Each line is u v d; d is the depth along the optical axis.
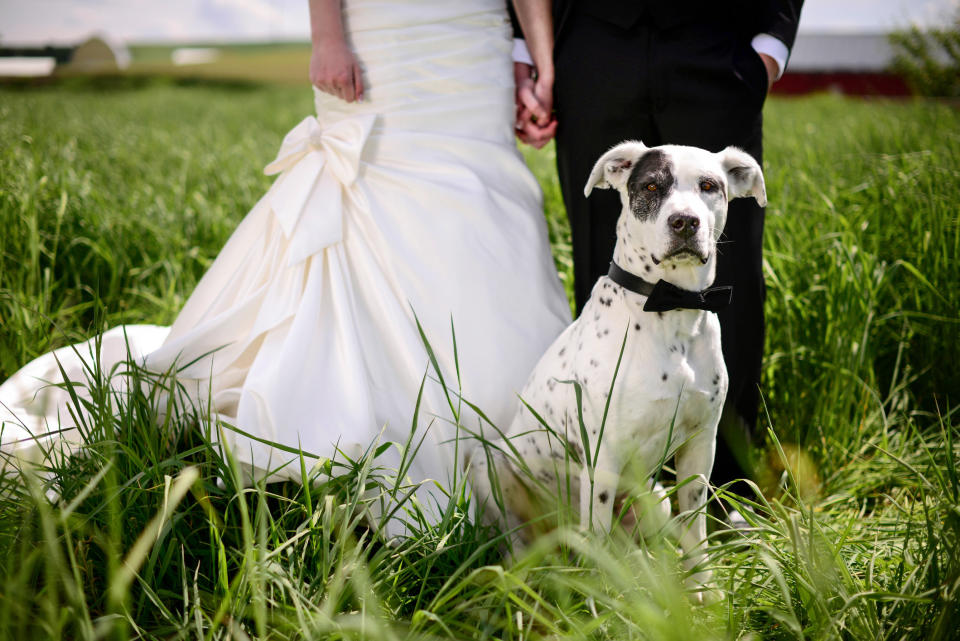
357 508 2.25
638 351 2.18
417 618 1.63
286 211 2.68
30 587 1.80
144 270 4.20
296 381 2.38
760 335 2.78
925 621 1.75
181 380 2.62
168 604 1.90
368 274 2.63
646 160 2.20
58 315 3.33
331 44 2.71
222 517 2.13
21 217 3.79
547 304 2.84
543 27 2.93
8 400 2.68
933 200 3.67
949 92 15.48
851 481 2.80
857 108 12.23
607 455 2.23
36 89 21.61
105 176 6.07
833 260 3.29
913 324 3.34
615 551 1.87
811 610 1.77
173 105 17.16
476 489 2.49
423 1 2.73
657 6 2.60
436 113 2.77
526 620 1.87
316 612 1.72
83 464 2.07
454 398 2.61
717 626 1.76
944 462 2.65
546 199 5.19
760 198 2.33
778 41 2.75
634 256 2.21
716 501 2.76
